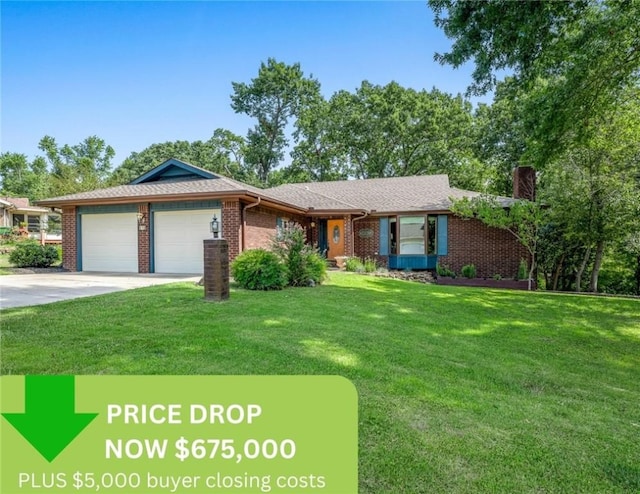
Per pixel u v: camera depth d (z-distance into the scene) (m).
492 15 6.94
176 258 12.32
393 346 4.94
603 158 12.25
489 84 7.80
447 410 3.19
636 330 7.25
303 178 34.41
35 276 11.38
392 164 31.45
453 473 2.33
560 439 2.85
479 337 6.08
